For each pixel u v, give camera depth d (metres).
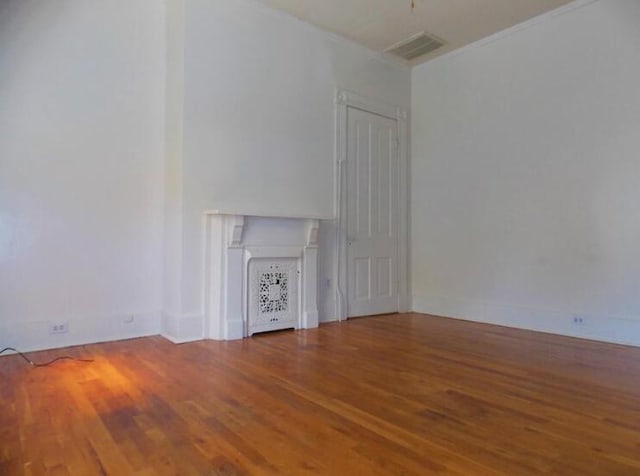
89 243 3.61
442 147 5.25
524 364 3.06
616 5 3.80
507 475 1.58
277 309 4.13
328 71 4.73
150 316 3.90
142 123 3.88
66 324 3.49
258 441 1.83
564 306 4.11
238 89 4.02
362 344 3.64
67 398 2.32
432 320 4.84
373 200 5.16
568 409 2.22
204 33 3.81
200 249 3.75
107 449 1.76
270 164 4.23
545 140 4.28
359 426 2.00
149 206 3.91
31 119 3.35
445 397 2.39
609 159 3.84
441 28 4.58
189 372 2.80
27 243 3.33
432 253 5.33
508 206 4.58
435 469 1.62
